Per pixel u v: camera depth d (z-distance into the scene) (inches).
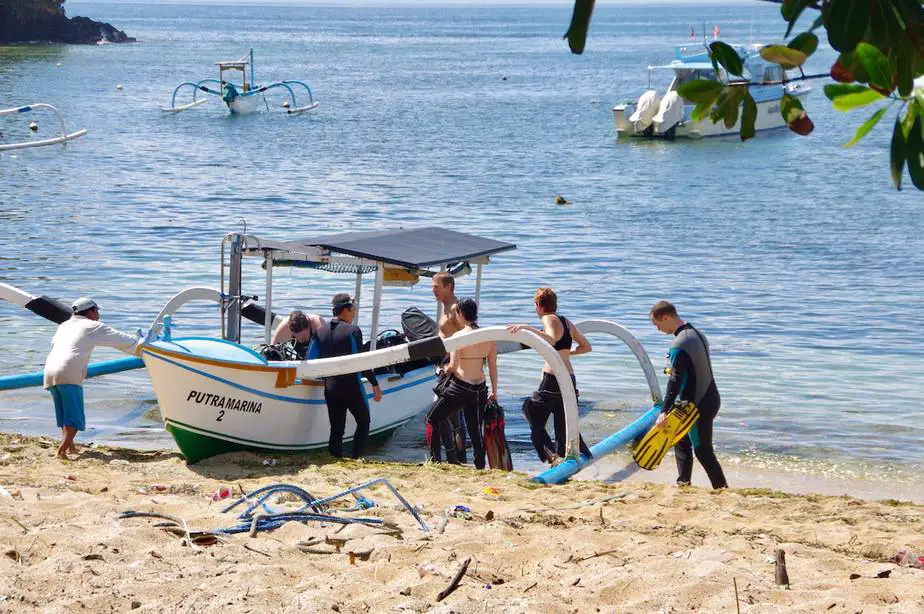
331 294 882.8
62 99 3085.6
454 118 2812.5
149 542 256.7
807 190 1626.5
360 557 253.8
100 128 2421.3
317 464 417.1
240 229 1193.4
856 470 469.1
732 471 466.3
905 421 548.7
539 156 2054.6
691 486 385.7
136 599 212.5
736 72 105.9
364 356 423.8
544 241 1173.1
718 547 280.1
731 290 927.7
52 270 942.4
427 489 365.1
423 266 477.7
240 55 5935.0
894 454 493.0
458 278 965.2
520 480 390.9
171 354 394.3
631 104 2368.4
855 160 2001.7
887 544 291.4
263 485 365.1
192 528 277.9
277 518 282.4
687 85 107.8
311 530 278.7
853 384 625.9
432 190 1573.6
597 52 7273.6
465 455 480.7
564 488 374.9
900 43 89.4
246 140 2261.3
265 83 3966.5
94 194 1451.8
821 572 253.6
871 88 90.4
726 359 692.1
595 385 623.2
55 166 1759.4
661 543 280.4
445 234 558.6
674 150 2185.0
